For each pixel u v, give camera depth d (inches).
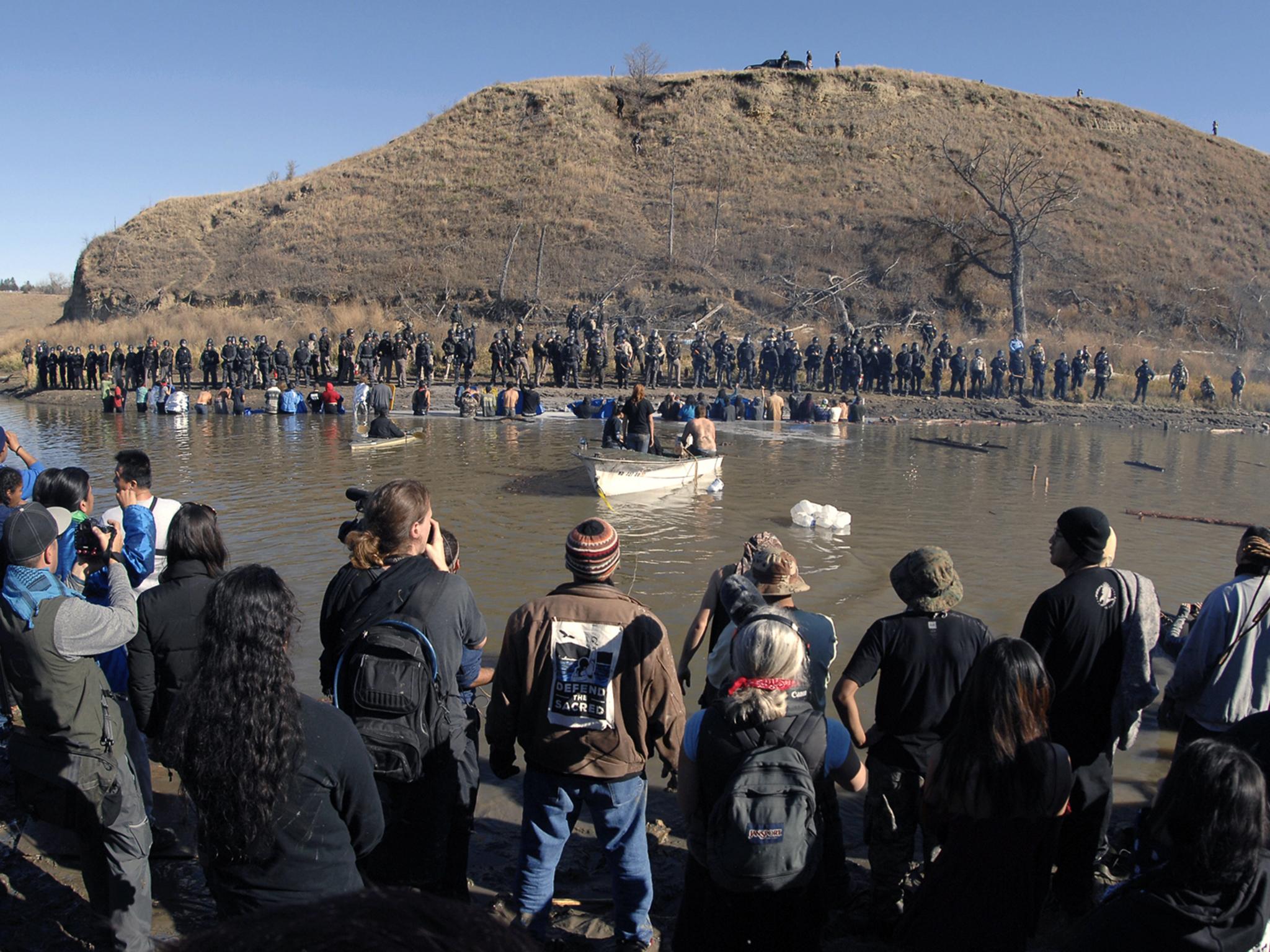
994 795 126.0
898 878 163.0
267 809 102.3
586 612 148.2
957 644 157.6
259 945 39.9
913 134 2407.7
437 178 2395.4
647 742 152.3
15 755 149.0
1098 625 162.4
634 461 618.8
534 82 2711.6
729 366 1443.2
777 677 126.9
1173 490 721.0
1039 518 581.6
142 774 187.6
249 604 105.5
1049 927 168.7
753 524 545.3
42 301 3292.3
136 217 2546.8
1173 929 107.3
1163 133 2628.0
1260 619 168.2
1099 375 1456.7
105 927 162.4
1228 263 2108.8
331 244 2233.0
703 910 129.2
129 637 150.6
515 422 1163.9
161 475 697.6
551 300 1968.5
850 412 1266.0
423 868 141.0
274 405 1239.5
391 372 1460.4
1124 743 167.9
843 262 2058.3
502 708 149.9
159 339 1860.2
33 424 1101.1
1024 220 1993.1
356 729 113.3
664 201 2255.2
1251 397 1491.1
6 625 141.9
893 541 506.0
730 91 2608.3
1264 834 105.1
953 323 1918.1
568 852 196.4
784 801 119.3
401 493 149.7
